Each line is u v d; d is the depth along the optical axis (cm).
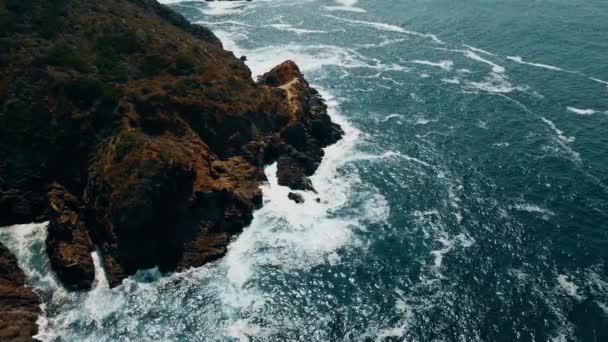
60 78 7762
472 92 11488
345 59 13338
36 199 7350
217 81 8762
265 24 15988
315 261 6869
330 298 6322
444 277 6619
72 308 6097
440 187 8325
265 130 8812
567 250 7000
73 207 7131
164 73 8594
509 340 5775
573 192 8138
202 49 9962
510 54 13388
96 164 7138
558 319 6003
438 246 7125
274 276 6619
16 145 7381
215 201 7150
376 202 7988
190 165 7125
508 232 7344
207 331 5862
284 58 13338
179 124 7812
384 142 9625
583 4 16888
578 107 10706
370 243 7181
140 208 6531
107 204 6719
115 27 9131
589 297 6278
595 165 8788
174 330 5862
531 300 6256
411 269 6738
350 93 11538
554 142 9512
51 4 9075
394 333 5872
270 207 7762
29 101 7581
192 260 6762
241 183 7819
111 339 5744
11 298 5984
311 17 16525
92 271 6488
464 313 6109
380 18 16312
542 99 11081
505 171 8700
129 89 7925
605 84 11606
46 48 8194
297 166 8512
